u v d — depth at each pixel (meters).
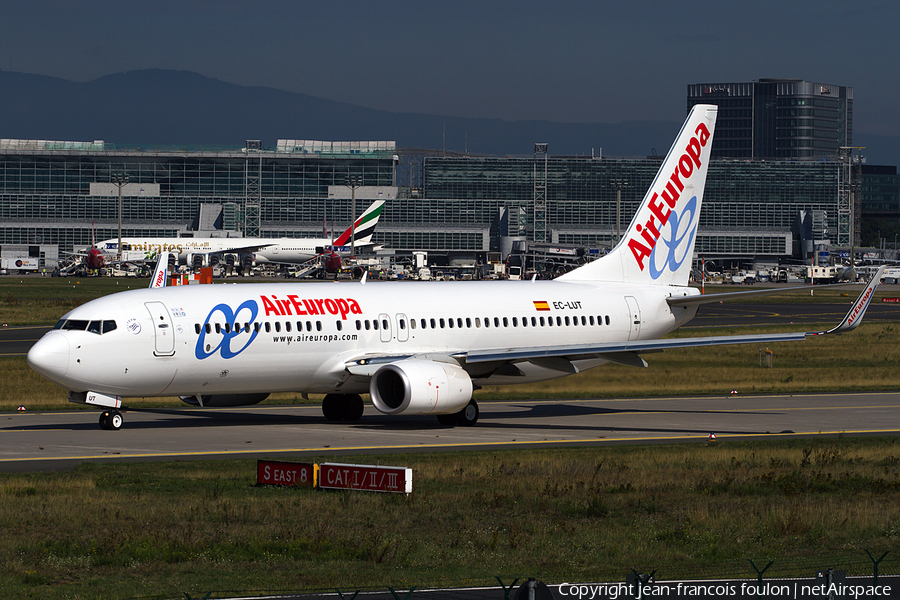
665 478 115.81
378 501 99.81
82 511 93.94
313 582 70.81
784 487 110.19
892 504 102.44
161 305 154.25
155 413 180.12
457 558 78.31
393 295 174.62
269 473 110.00
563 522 92.31
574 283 194.88
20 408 182.12
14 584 70.88
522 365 182.00
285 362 161.12
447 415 167.12
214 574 73.56
